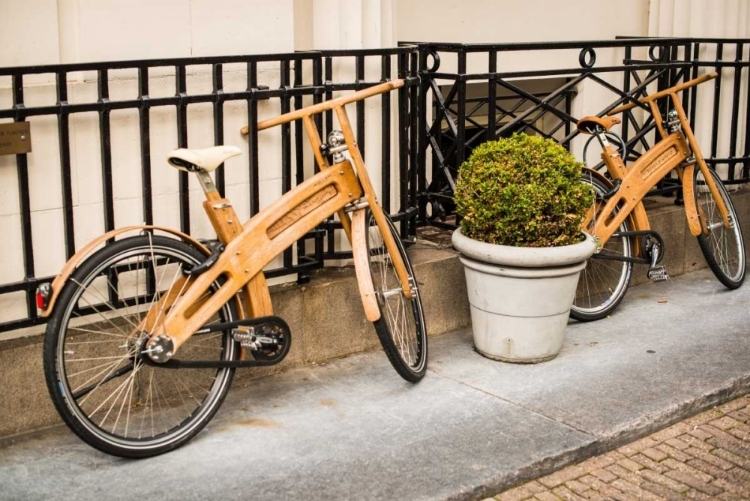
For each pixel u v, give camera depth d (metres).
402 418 4.47
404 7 6.20
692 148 6.05
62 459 4.05
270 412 4.53
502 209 4.88
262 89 4.66
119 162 4.40
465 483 3.91
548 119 7.11
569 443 4.25
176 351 4.37
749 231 7.26
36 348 4.21
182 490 3.84
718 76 6.78
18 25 4.11
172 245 4.09
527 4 6.75
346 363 5.10
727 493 4.06
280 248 4.32
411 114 5.40
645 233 5.82
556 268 4.91
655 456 4.34
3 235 4.13
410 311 5.32
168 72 4.53
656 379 4.91
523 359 5.07
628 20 7.29
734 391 4.90
